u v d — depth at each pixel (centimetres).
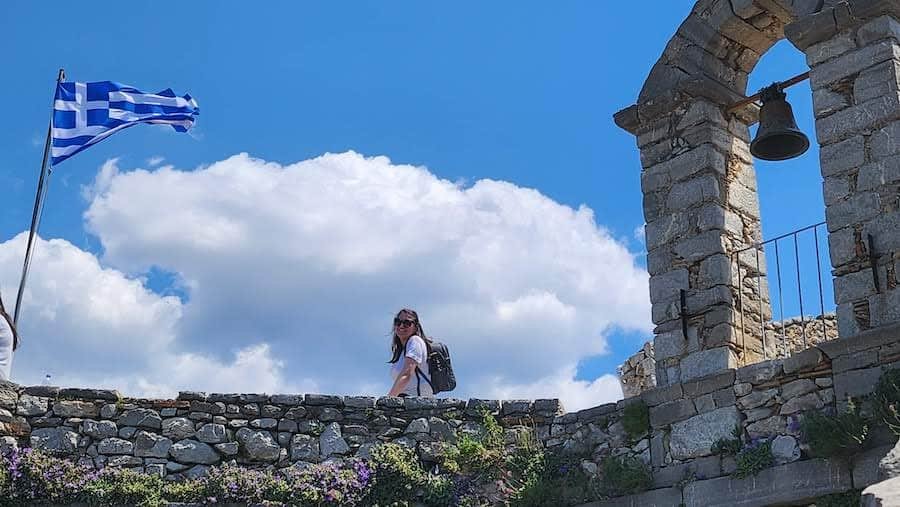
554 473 1150
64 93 1479
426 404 1210
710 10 1205
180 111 1530
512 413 1215
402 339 1251
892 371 937
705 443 1054
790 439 993
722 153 1179
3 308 1173
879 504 605
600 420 1150
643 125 1222
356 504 1144
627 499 1080
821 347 992
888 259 1000
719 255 1128
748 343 1124
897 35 1060
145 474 1147
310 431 1189
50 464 1119
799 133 1116
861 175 1035
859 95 1055
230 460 1170
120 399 1177
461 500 1155
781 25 1197
